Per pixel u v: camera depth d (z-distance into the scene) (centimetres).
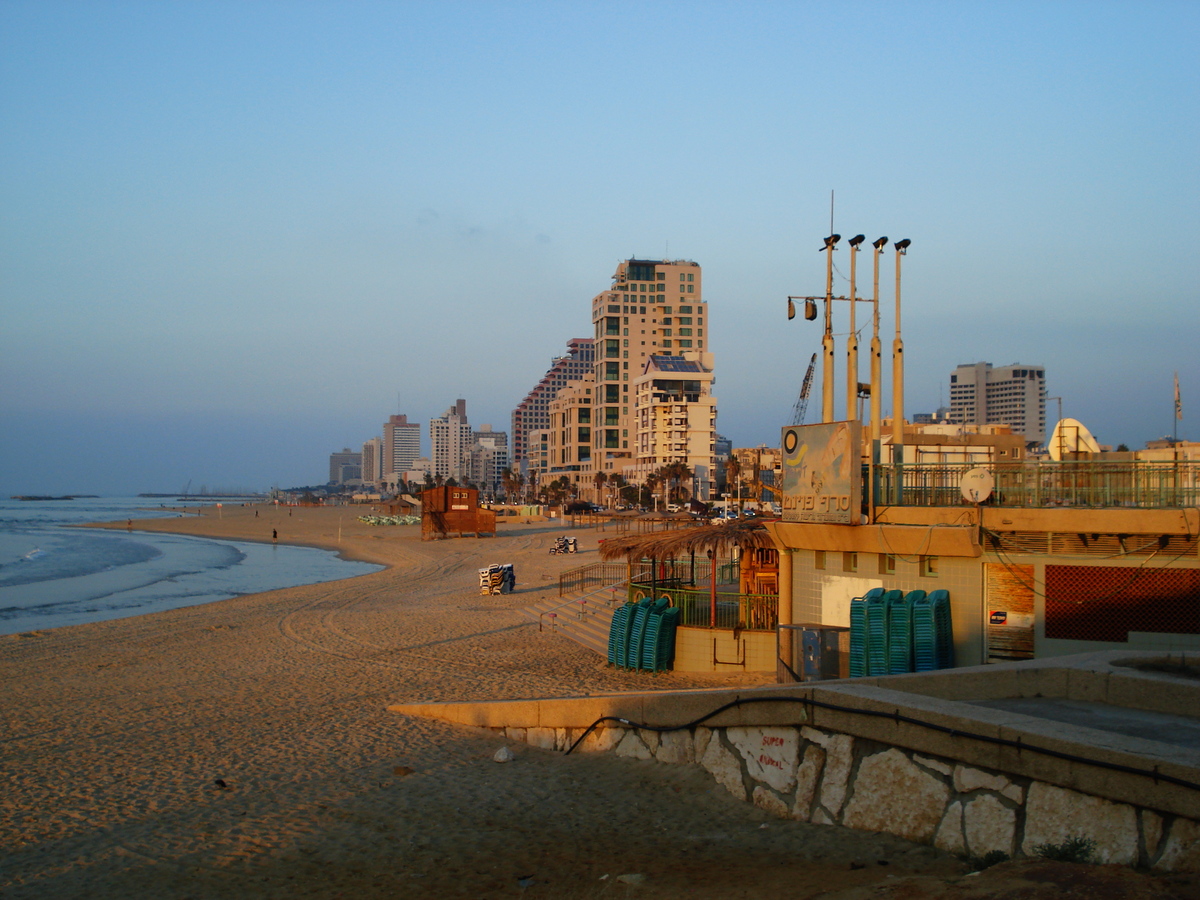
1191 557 1395
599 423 18950
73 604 4947
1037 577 1517
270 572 7019
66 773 1394
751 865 800
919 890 629
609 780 1148
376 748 1459
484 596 4088
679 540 2231
